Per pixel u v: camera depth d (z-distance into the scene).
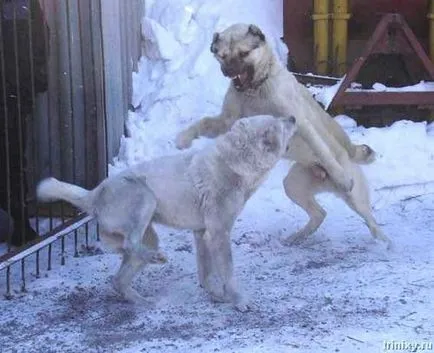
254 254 7.09
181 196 5.85
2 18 7.09
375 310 5.63
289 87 6.84
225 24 10.46
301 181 7.27
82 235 7.59
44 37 7.27
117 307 5.95
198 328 5.50
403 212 8.13
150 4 10.79
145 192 5.82
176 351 5.13
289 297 5.98
